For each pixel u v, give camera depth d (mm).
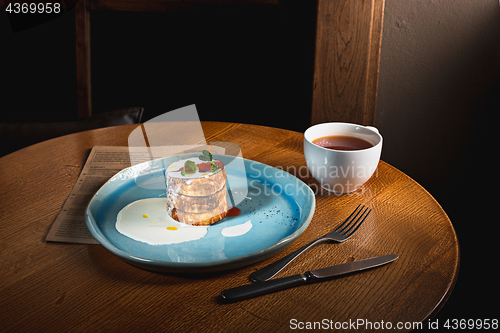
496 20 1419
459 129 1615
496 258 1473
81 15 1837
